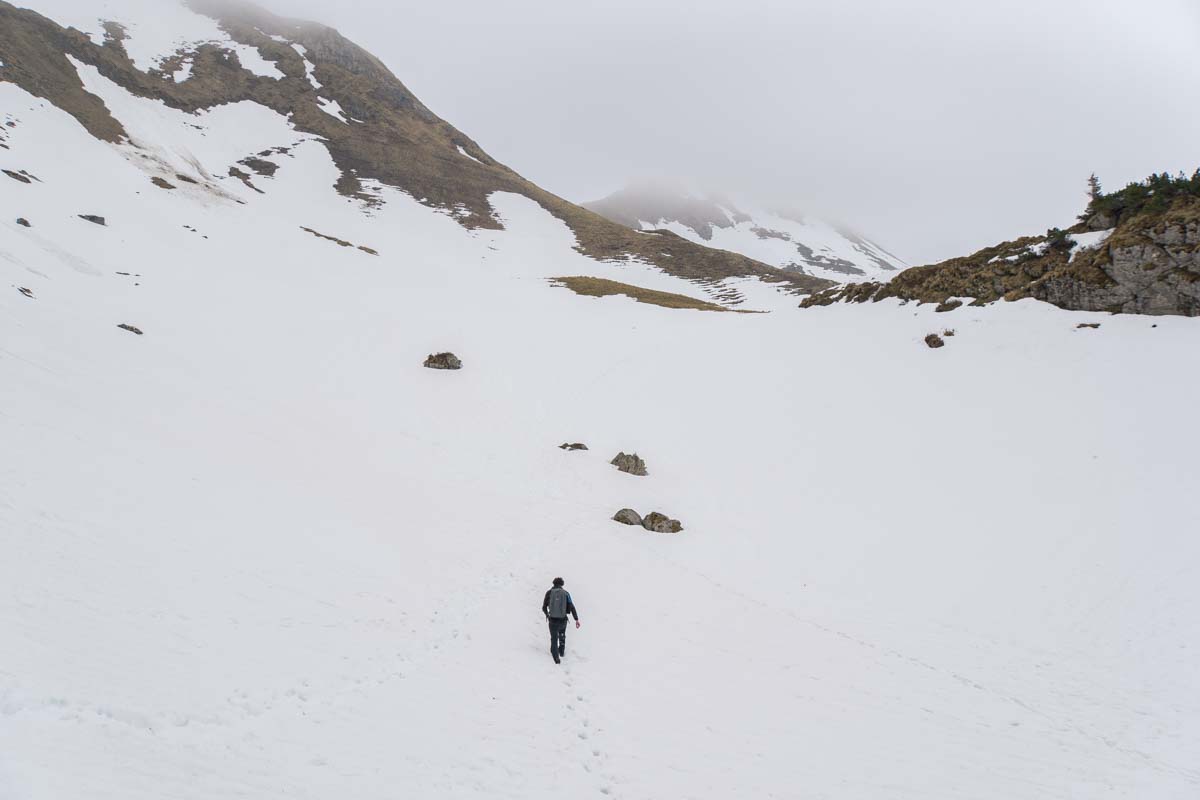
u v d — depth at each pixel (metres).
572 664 15.66
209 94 125.38
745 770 11.75
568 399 43.84
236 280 53.94
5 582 10.86
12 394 19.16
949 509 25.69
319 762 9.61
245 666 11.62
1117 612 18.09
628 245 118.00
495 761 10.90
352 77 159.00
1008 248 43.72
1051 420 29.48
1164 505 22.33
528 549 23.30
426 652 14.63
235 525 17.50
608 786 10.83
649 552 24.45
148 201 64.38
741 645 17.59
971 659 16.97
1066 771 12.21
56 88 82.44
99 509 15.09
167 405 25.66
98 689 9.26
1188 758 12.52
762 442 34.88
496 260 98.94
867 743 13.04
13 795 6.53
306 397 35.94
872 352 41.66
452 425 37.78
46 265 37.75
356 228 95.62
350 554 18.61
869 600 20.70
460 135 166.75
